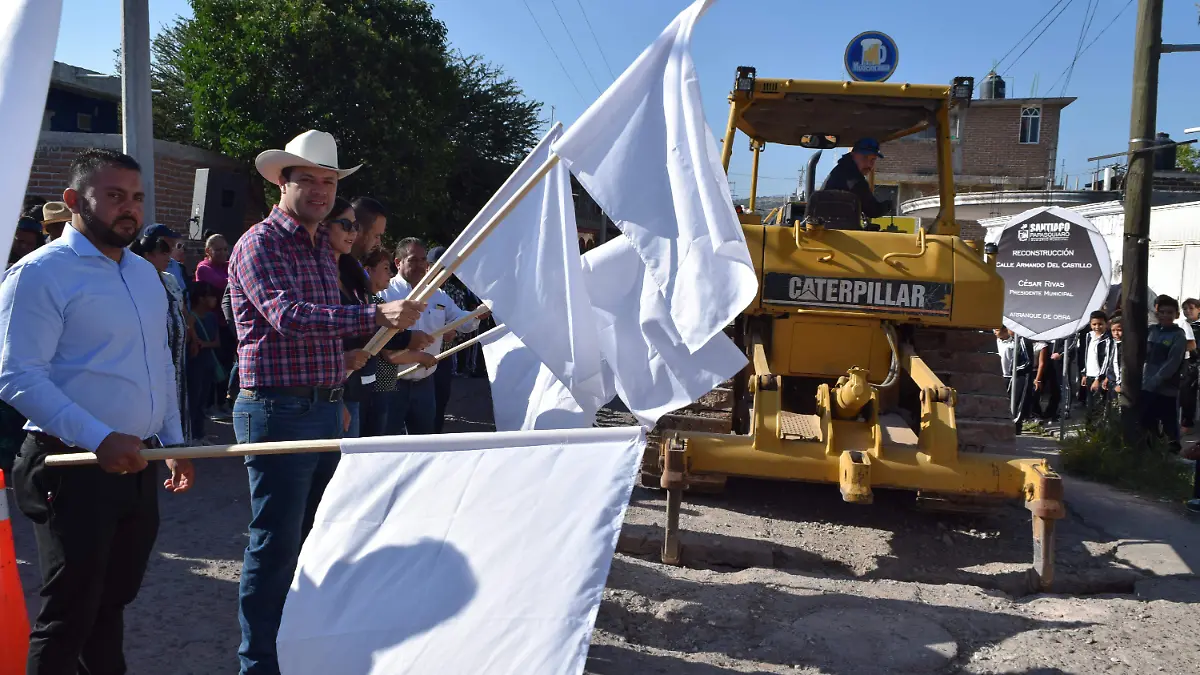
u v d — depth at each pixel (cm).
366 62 1761
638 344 335
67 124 2045
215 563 491
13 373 265
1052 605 475
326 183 342
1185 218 1298
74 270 284
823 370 631
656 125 299
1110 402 916
